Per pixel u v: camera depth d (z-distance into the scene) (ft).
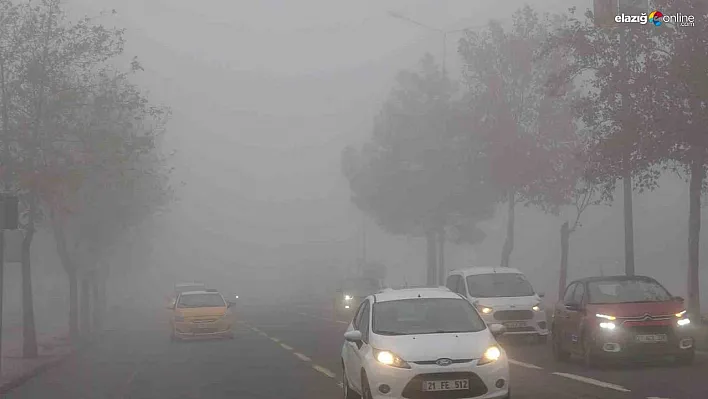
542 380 52.29
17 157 86.63
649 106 78.13
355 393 43.60
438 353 36.70
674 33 77.97
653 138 78.48
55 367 81.66
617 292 58.75
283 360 77.46
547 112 127.34
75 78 94.02
